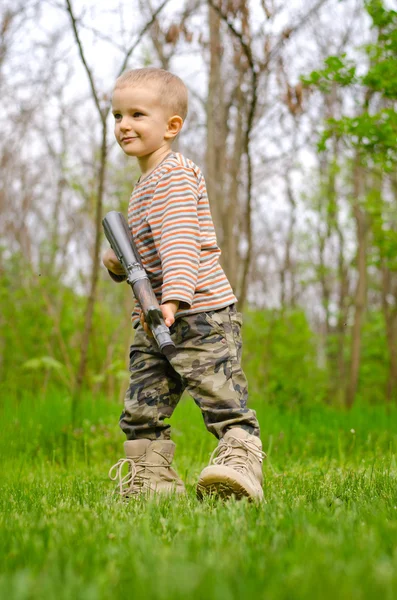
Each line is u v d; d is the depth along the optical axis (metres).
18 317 10.51
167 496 2.36
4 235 11.15
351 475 3.08
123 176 8.89
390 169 6.11
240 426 2.50
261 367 12.80
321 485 2.91
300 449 4.87
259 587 1.15
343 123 5.92
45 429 5.08
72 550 1.50
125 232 2.56
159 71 2.77
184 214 2.53
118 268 2.77
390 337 14.09
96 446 4.90
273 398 7.09
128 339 8.77
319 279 17.55
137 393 2.70
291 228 17.16
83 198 9.39
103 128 5.46
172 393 2.71
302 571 1.21
